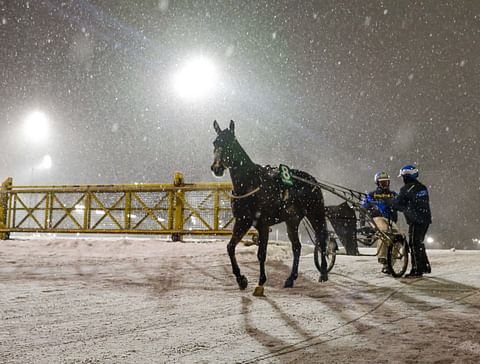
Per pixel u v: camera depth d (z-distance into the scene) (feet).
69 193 46.93
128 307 18.40
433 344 13.14
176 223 42.83
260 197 22.99
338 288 23.80
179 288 23.45
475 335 14.15
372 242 29.27
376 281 26.07
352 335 14.16
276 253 35.99
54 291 21.75
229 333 14.37
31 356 11.88
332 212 29.86
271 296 21.47
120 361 11.53
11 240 46.42
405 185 27.94
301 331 14.66
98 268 30.30
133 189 44.55
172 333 14.34
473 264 33.55
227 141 23.09
